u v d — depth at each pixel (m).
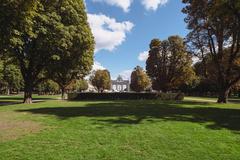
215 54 38.62
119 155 9.70
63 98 56.06
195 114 19.52
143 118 16.84
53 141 11.29
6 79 74.12
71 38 31.14
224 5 25.34
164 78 72.88
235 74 37.50
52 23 29.44
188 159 9.48
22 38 28.17
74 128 13.64
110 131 12.98
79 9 33.84
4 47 20.17
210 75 42.25
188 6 39.34
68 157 9.43
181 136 12.32
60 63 35.47
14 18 17.31
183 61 71.00
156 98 52.06
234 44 36.72
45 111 20.48
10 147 10.48
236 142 11.70
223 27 35.34
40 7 25.28
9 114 18.89
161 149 10.46
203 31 39.34
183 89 99.88
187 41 40.78
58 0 31.19
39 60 33.94
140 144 11.02
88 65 40.44
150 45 73.94
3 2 16.53
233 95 102.69
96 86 135.50
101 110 20.89
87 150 10.18
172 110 21.56
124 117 17.14
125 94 51.81
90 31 36.31
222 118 18.00
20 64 34.56
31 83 35.31
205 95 98.00
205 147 10.83
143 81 111.81
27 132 12.85
